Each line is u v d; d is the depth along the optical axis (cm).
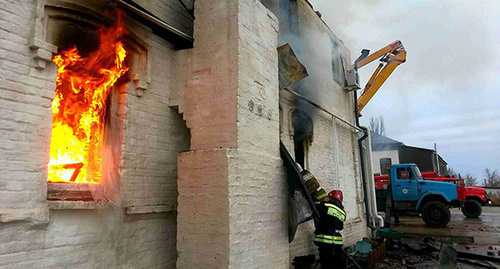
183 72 456
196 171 403
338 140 960
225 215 375
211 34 447
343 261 537
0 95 277
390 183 1600
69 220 318
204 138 426
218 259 371
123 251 367
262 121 468
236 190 390
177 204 432
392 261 745
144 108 415
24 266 279
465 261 747
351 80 1059
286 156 505
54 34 327
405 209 1566
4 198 271
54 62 319
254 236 416
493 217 1938
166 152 438
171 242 431
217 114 421
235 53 424
